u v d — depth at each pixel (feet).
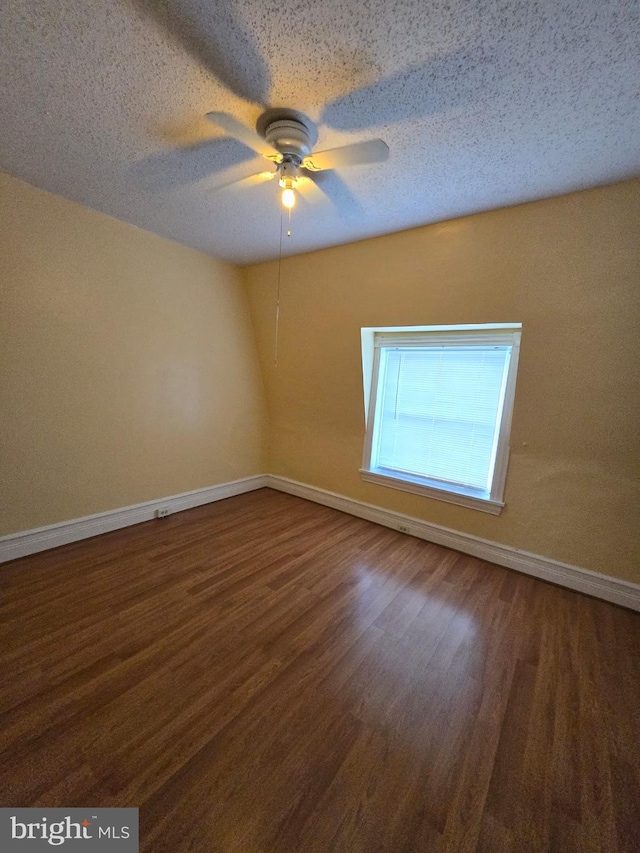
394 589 7.21
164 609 6.23
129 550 8.16
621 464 6.74
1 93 4.27
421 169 5.38
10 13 3.26
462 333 8.66
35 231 6.98
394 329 9.13
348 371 10.05
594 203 5.83
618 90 3.78
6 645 5.24
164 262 9.12
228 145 5.20
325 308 9.52
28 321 7.14
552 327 6.73
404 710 4.56
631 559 6.83
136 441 9.27
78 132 5.00
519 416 7.60
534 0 2.96
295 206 6.72
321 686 4.85
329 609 6.48
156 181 6.29
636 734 4.37
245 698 4.61
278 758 3.91
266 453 13.17
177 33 3.42
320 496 11.82
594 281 6.15
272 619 6.13
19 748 3.85
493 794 3.67
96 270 7.93
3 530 7.29
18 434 7.27
